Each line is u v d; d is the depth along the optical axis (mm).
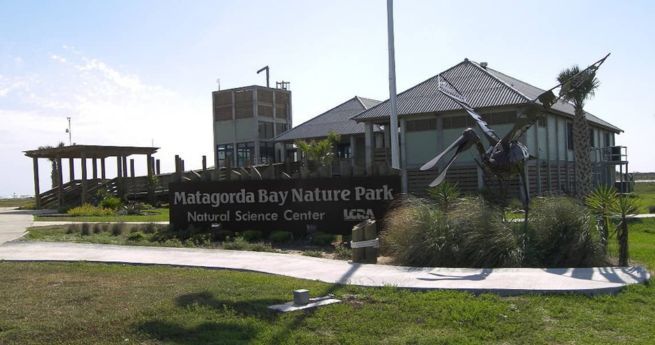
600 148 39125
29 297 8875
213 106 56125
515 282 9281
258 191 17359
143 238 17125
